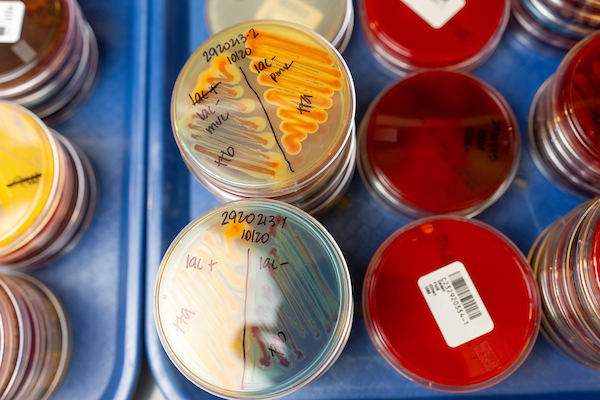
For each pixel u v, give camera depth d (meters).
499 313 0.34
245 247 0.33
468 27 0.38
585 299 0.32
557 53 0.40
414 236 0.36
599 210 0.32
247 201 0.34
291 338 0.32
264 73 0.34
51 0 0.38
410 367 0.34
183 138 0.34
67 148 0.39
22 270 0.39
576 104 0.35
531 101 0.40
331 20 0.37
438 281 0.35
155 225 0.39
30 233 0.36
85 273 0.39
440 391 0.36
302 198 0.35
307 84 0.34
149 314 0.38
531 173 0.39
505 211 0.38
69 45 0.39
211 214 0.34
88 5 0.42
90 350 0.38
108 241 0.40
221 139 0.34
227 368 0.32
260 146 0.33
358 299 0.38
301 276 0.33
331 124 0.33
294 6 0.38
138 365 0.38
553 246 0.36
